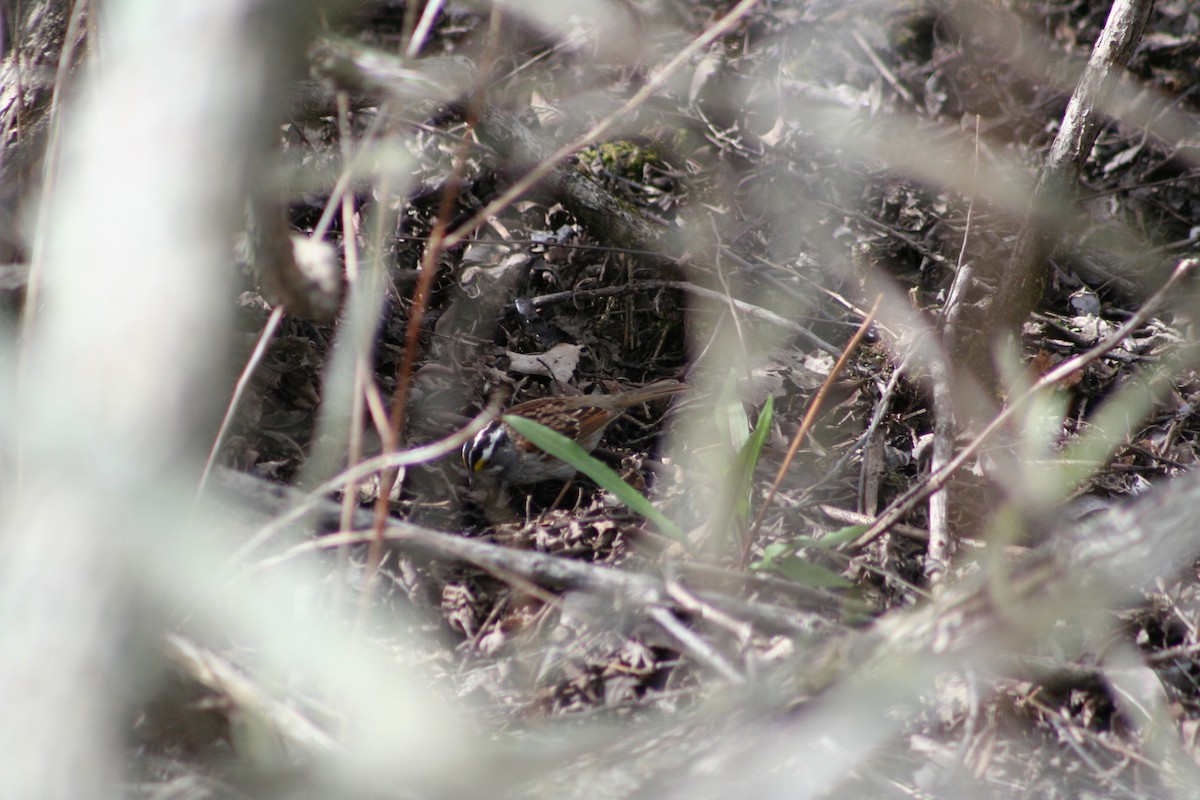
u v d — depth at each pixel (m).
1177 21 14.91
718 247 10.50
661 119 12.77
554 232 11.04
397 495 7.82
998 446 8.36
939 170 12.27
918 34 14.72
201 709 5.20
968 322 9.64
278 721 4.68
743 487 6.61
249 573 5.57
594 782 4.66
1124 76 13.95
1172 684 6.25
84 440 3.34
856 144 12.79
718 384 9.48
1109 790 5.60
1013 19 14.86
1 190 7.04
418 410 8.75
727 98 13.27
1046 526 7.61
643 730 4.87
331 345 8.99
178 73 3.45
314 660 5.03
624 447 9.08
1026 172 12.73
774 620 5.82
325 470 7.79
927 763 5.60
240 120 3.48
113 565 3.34
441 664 6.34
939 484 6.73
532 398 9.33
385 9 13.66
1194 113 13.70
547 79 13.09
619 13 13.63
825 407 9.21
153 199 3.39
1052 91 14.02
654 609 5.67
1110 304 10.98
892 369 9.42
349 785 4.44
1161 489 4.89
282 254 4.14
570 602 6.27
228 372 8.09
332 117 9.72
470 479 8.17
